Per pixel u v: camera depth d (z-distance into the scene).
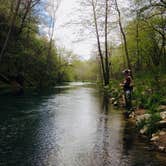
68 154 8.52
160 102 15.07
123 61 60.72
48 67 58.50
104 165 7.54
